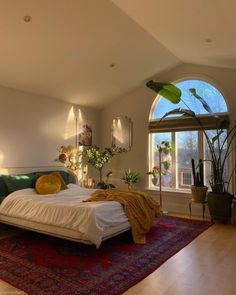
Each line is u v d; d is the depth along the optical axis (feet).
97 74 16.48
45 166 17.10
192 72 17.99
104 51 14.33
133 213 12.22
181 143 18.53
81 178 19.86
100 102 20.70
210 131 17.37
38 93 16.66
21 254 10.68
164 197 18.70
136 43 14.39
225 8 8.89
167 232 13.53
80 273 8.97
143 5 10.52
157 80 19.27
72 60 14.26
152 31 13.32
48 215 11.36
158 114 19.62
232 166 16.38
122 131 20.89
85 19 11.57
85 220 10.25
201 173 16.56
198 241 12.25
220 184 15.64
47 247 11.47
